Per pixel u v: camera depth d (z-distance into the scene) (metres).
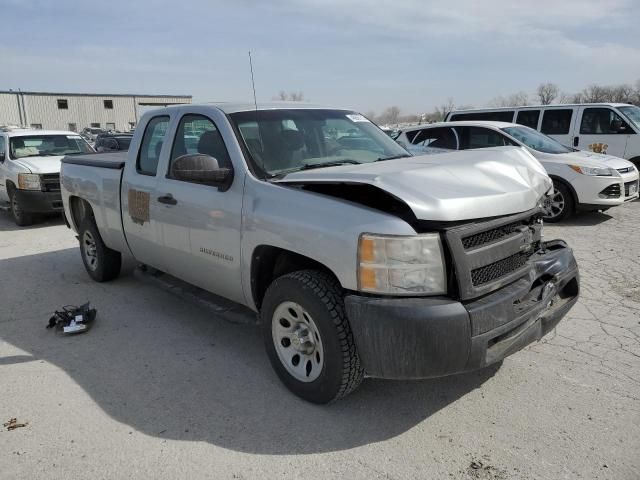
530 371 3.79
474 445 2.98
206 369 3.97
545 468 2.77
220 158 3.94
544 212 3.59
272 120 4.14
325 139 4.26
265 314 3.57
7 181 10.27
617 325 4.56
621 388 3.53
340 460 2.89
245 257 3.68
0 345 4.50
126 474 2.81
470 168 3.35
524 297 3.27
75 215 6.38
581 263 6.44
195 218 4.07
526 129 10.09
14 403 3.54
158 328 4.79
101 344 4.47
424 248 2.84
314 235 3.12
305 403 3.46
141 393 3.64
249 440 3.09
